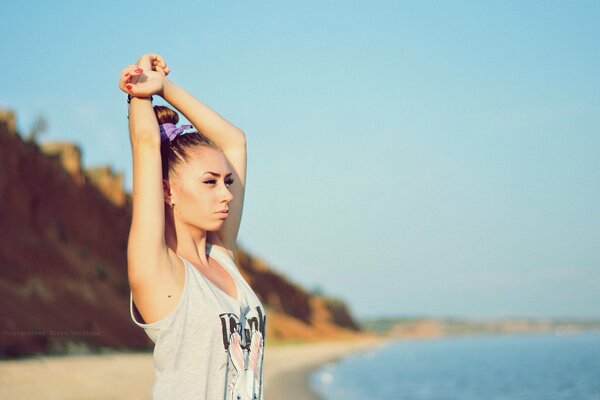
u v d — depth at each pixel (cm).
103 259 4206
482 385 3347
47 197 3978
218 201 210
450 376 4009
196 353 189
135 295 190
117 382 1844
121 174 5141
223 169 213
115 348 3097
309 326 10406
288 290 10644
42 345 2533
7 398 1381
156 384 189
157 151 198
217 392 189
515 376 3978
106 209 4681
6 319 2538
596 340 13688
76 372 1995
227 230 244
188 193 208
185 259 208
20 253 3288
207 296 194
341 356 6575
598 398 2733
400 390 3033
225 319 193
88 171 5062
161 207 193
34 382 1653
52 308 3012
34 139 4203
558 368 4675
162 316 188
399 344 13188
